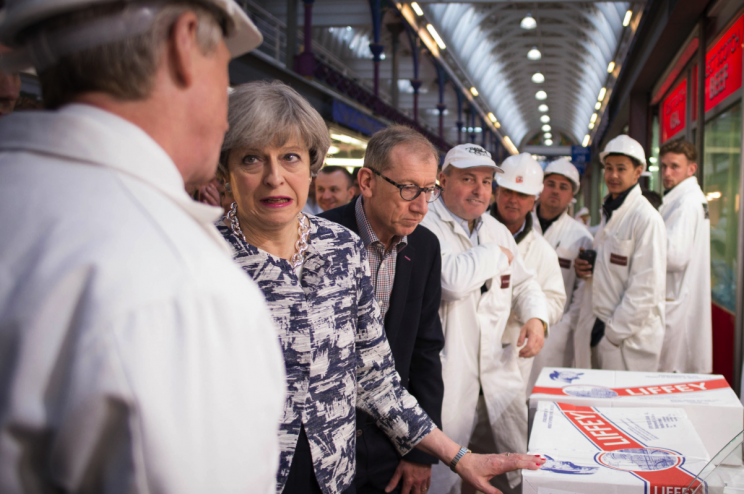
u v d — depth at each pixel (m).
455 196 2.21
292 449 1.11
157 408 0.47
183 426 0.48
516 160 2.80
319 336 1.16
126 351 0.46
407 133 1.61
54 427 0.47
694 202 3.52
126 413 0.46
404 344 1.71
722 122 4.80
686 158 3.71
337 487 1.17
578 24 14.38
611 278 3.09
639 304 2.91
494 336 2.20
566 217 3.77
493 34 17.64
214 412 0.50
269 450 0.57
